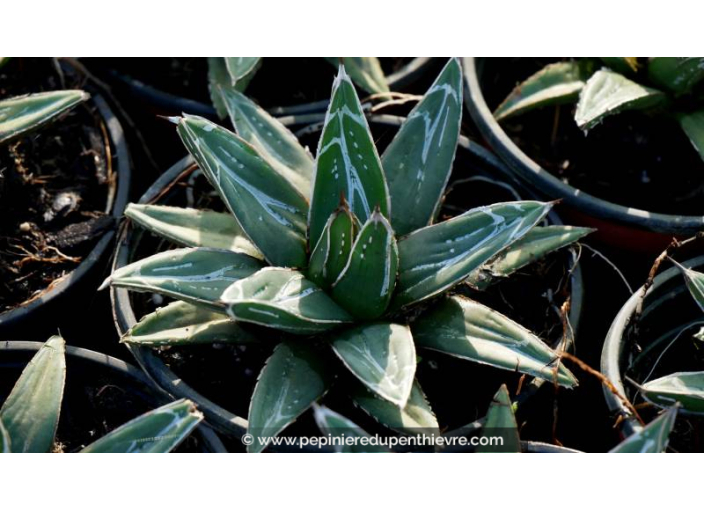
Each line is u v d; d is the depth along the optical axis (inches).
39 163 28.5
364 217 25.3
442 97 25.9
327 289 24.8
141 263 24.8
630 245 28.3
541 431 27.3
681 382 24.8
